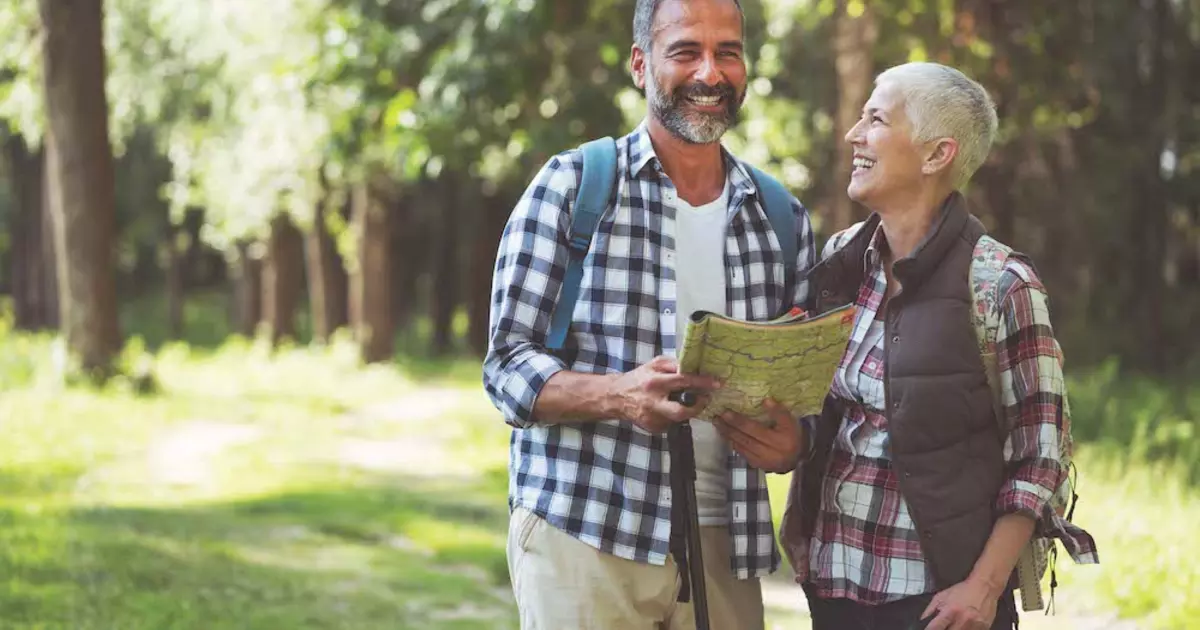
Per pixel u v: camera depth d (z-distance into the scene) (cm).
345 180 2589
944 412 326
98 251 1811
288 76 1556
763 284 360
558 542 345
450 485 1219
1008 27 1462
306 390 2159
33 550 841
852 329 325
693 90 347
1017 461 329
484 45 1328
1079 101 1809
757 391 324
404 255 4144
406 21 1465
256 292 3941
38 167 3806
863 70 1346
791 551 355
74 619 687
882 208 342
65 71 1788
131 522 968
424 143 1368
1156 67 2111
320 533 968
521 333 348
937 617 321
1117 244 2058
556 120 1370
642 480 346
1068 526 331
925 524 326
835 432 348
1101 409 1423
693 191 361
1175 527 835
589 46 1358
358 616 721
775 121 1775
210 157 2759
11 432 1387
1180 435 1192
